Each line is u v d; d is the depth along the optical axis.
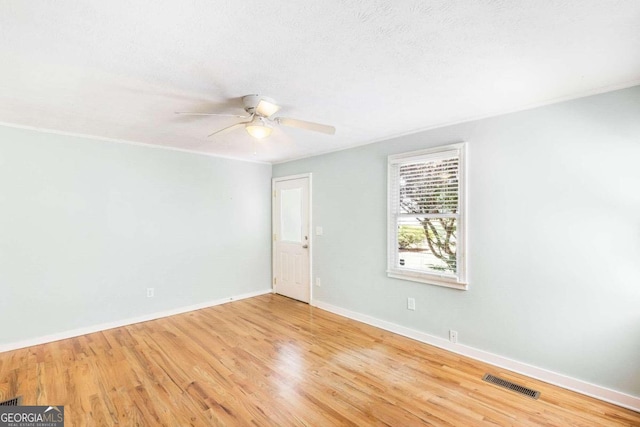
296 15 1.32
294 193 4.75
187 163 4.19
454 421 1.94
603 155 2.14
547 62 1.78
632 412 2.02
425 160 3.09
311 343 3.11
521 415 2.00
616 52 1.67
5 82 1.98
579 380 2.24
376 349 2.97
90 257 3.42
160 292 3.93
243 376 2.47
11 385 2.32
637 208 2.03
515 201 2.53
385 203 3.49
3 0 1.19
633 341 2.05
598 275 2.17
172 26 1.39
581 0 1.24
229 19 1.35
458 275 2.85
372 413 2.02
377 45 1.59
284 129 3.11
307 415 2.00
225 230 4.59
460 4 1.26
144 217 3.80
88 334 3.35
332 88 2.13
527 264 2.47
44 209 3.14
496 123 2.63
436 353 2.88
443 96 2.28
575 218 2.26
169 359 2.75
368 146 3.66
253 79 1.97
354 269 3.83
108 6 1.24
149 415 1.99
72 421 1.93
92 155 3.42
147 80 1.97
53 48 1.57
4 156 2.93
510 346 2.57
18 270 3.00
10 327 2.95
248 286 4.89
